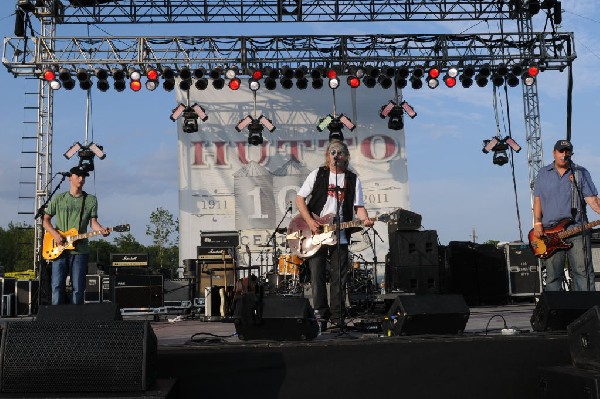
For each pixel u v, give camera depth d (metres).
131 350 3.44
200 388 4.20
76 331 3.46
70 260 7.13
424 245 10.23
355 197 5.93
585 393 3.55
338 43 13.57
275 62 13.57
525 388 4.29
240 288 9.11
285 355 4.24
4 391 3.38
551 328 4.59
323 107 15.98
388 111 14.12
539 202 6.21
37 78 13.65
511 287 12.34
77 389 3.40
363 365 4.25
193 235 15.56
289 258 10.93
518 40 13.49
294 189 15.79
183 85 13.57
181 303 11.41
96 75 13.13
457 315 4.52
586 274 5.93
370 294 10.42
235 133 15.84
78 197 7.22
